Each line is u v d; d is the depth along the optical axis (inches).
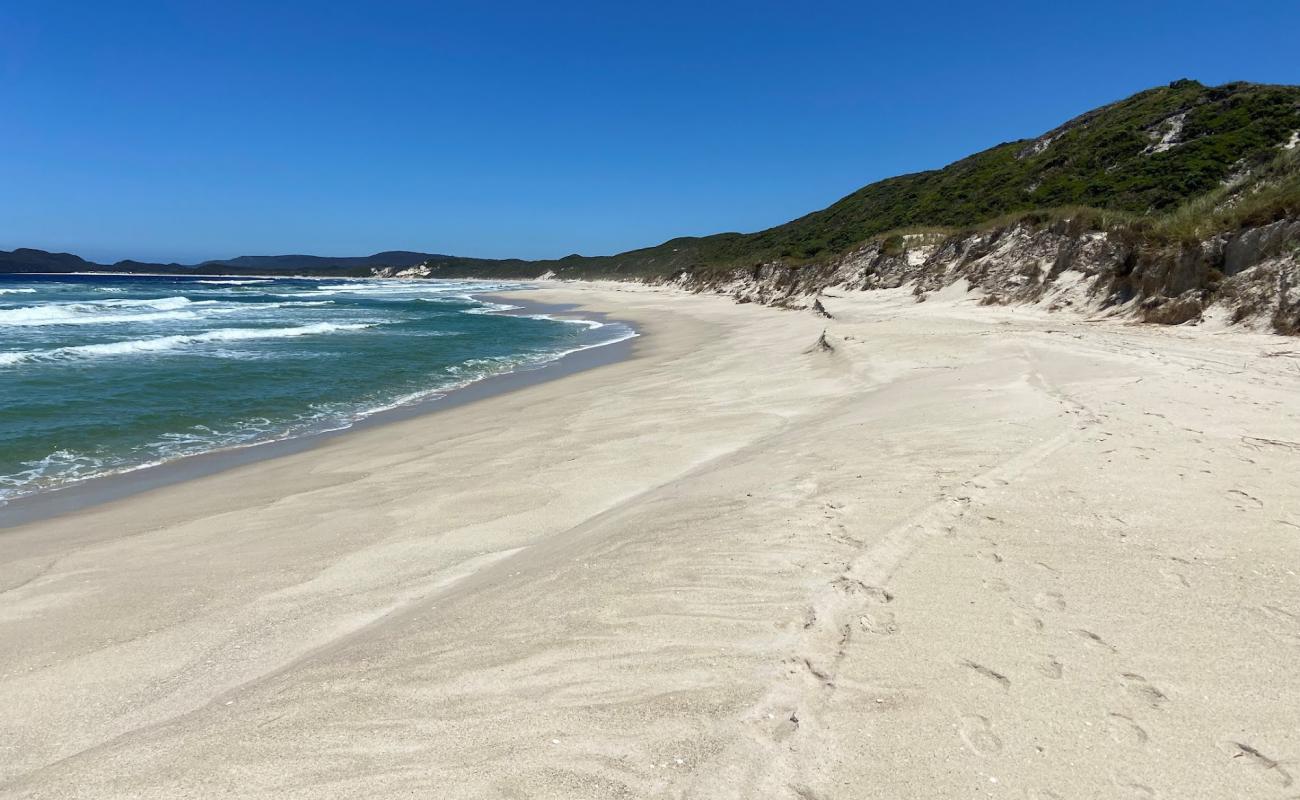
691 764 103.9
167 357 803.4
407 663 144.0
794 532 193.6
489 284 5423.2
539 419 479.5
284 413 535.2
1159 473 212.8
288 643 183.5
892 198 2320.4
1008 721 109.2
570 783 102.0
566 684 129.4
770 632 141.2
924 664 125.3
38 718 153.9
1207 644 126.1
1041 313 743.7
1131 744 103.1
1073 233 837.2
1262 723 105.6
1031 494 204.4
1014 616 139.7
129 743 132.0
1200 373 360.5
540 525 266.7
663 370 690.8
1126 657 123.9
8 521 305.0
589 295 2984.7
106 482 363.9
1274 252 512.1
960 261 1069.1
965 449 258.1
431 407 563.5
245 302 2155.5
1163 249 631.2
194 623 197.9
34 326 1175.0
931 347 573.0
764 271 2187.5
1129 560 159.6
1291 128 1176.2
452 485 327.3
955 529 183.8
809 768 101.5
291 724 124.9
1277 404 287.9
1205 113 1344.7
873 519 196.9
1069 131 1759.4
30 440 437.4
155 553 258.4
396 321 1494.8
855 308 1098.1
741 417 423.5
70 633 194.9
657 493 274.1
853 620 142.3
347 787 105.8
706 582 167.5
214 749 119.6
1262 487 196.7
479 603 174.7
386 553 246.1
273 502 319.6
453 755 111.3
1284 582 145.2
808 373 562.3
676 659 134.3
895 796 95.3
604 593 167.3
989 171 1895.9
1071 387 350.6
